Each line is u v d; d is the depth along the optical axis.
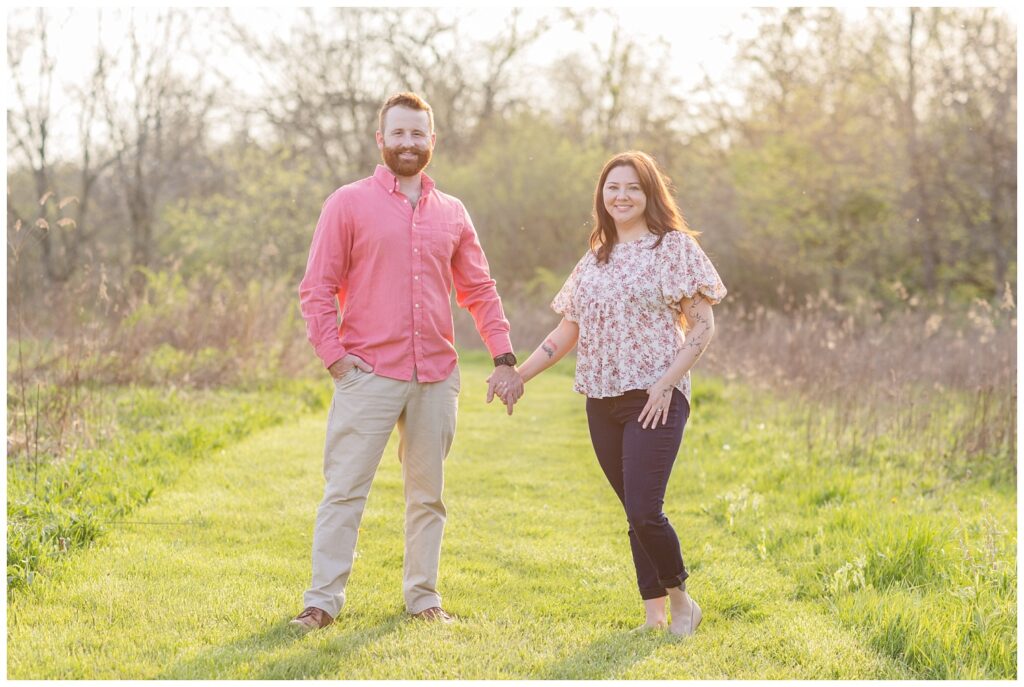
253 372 9.12
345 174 24.55
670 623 3.32
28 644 2.95
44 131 20.77
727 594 3.62
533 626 3.28
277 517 4.66
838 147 18.48
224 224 20.16
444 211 3.48
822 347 8.65
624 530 4.68
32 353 7.36
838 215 18.56
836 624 3.29
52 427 5.70
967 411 6.97
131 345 8.48
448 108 25.02
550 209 20.62
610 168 3.38
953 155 17.86
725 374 10.05
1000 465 5.99
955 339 9.58
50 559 3.68
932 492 5.45
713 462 6.33
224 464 5.85
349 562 3.31
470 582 3.76
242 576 3.72
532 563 4.05
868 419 6.75
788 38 20.00
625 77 24.81
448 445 3.46
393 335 3.31
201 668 2.81
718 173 20.23
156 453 5.77
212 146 24.27
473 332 17.42
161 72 22.42
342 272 3.35
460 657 2.96
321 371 9.97
